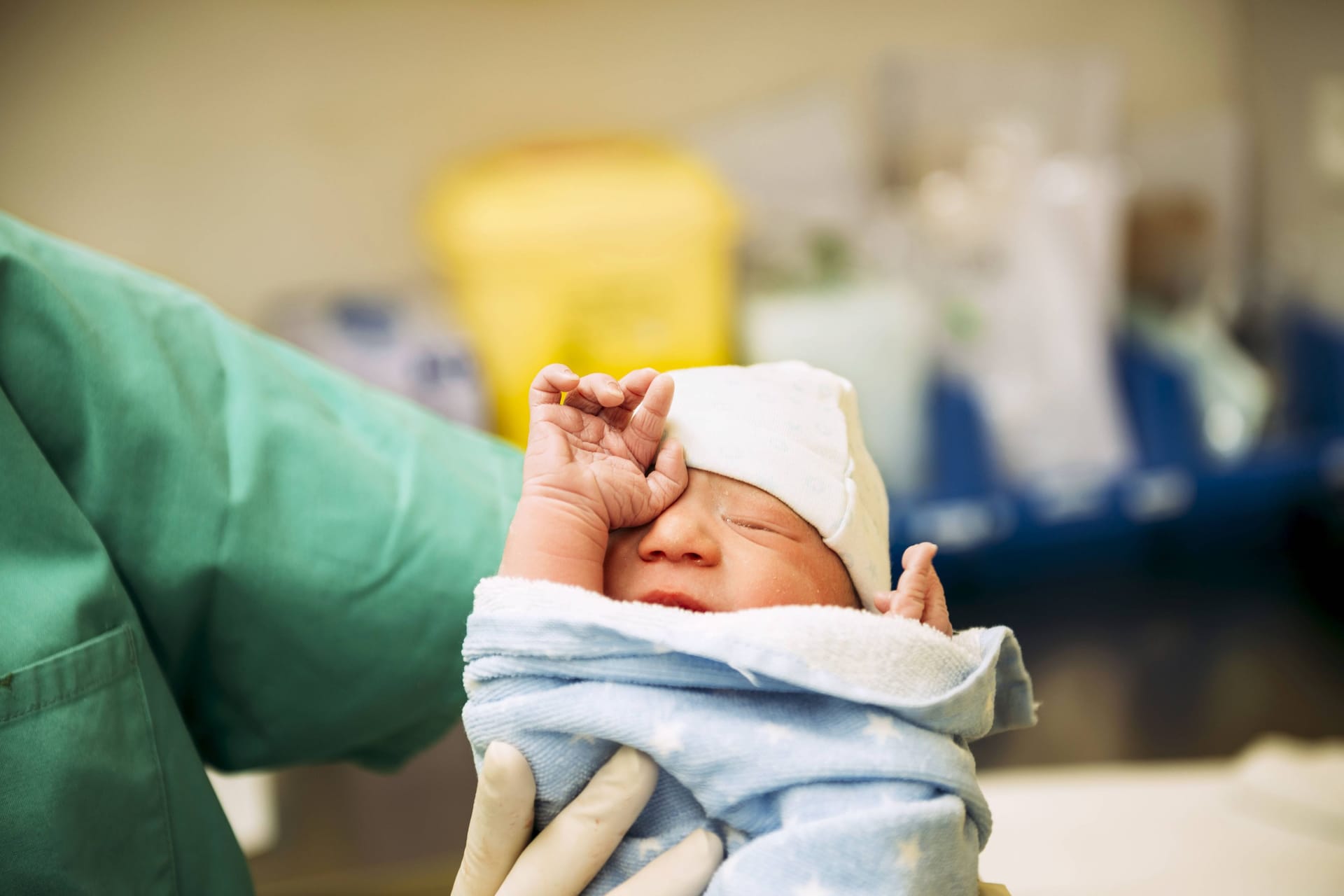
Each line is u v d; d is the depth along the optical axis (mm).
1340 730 1812
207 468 704
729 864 535
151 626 701
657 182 2002
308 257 2182
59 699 611
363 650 737
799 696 558
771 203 2283
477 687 571
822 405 671
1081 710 1900
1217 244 2506
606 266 1960
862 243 2271
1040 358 2287
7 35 1925
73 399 685
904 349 2098
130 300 735
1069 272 2291
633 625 536
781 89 2381
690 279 2000
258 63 2082
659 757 540
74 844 605
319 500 733
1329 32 2373
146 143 2041
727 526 611
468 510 777
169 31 2016
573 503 588
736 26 2338
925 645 562
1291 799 1370
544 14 2227
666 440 628
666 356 2006
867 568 636
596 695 542
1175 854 1299
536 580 567
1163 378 2350
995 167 2365
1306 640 2080
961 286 2279
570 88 2271
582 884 559
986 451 2211
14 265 674
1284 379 2473
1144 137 2541
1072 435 2291
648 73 2309
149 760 649
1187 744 1799
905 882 517
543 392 616
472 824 567
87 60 1978
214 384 742
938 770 537
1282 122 2527
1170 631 2131
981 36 2459
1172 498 2330
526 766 543
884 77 2404
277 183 2137
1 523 632
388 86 2168
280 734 768
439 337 2012
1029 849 1335
